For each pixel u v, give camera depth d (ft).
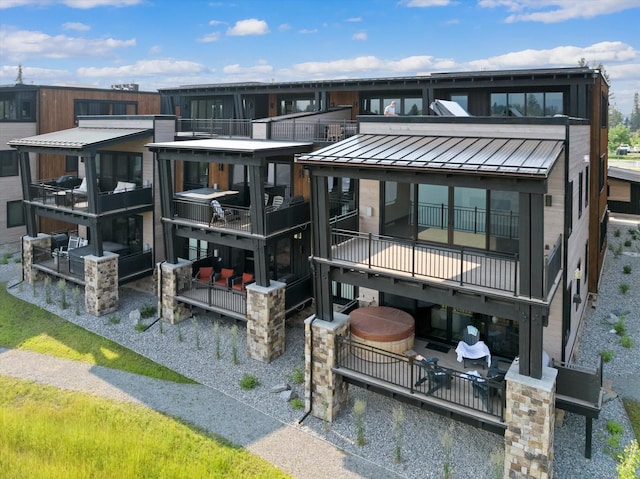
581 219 52.65
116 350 56.65
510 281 35.68
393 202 47.98
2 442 39.58
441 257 43.11
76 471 35.99
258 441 40.37
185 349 56.49
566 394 37.01
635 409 43.50
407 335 43.24
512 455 34.45
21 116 97.40
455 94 66.39
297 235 61.52
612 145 381.60
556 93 61.16
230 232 55.93
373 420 42.52
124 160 76.48
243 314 56.39
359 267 40.55
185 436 41.04
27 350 57.06
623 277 75.72
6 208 97.45
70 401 46.50
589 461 36.83
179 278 62.75
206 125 79.51
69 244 79.20
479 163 34.60
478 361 41.27
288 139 65.36
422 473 36.22
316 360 43.01
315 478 36.04
